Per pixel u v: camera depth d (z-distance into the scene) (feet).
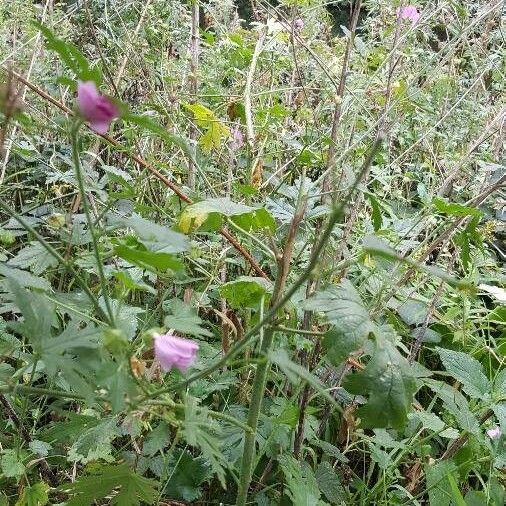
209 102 7.51
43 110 7.22
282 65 7.68
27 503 4.16
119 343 2.70
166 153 6.67
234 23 9.05
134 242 3.56
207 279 5.53
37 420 4.87
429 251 5.11
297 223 3.84
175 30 7.57
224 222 4.56
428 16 7.25
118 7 7.98
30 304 2.93
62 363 2.85
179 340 3.01
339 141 6.26
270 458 4.71
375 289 5.54
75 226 4.35
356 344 3.30
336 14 12.06
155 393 2.99
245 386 5.00
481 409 5.07
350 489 5.40
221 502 4.79
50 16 7.22
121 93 6.82
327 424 5.32
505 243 8.74
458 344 6.63
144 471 4.63
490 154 7.55
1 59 6.66
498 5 6.70
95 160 6.35
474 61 8.64
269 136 6.97
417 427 5.67
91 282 5.87
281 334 4.63
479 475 5.05
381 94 7.48
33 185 6.99
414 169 8.22
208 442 3.18
